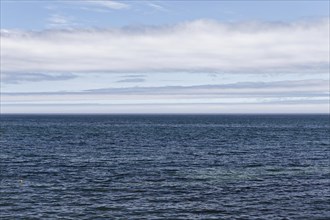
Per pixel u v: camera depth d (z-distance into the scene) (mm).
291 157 60031
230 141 88125
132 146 75750
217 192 35469
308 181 40656
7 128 140125
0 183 38906
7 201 31953
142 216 28391
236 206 31094
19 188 36688
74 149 70188
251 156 61031
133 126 167375
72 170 46969
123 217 28109
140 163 52906
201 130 135625
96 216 28281
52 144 79000
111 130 133625
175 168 48719
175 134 112875
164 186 37875
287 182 40062
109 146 75688
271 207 30875
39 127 151250
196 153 64625
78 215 28469
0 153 63281
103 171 46281
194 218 28078
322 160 56781
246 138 97312
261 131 129125
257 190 36375
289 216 28641
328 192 35750
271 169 48312
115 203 31656
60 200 32469
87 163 52781
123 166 50188
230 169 48125
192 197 33688
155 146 76000
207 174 44500
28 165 50719
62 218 27766
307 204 31750
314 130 135500
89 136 102750
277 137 100938
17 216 28125
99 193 34969
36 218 27734
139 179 41312
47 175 43469
